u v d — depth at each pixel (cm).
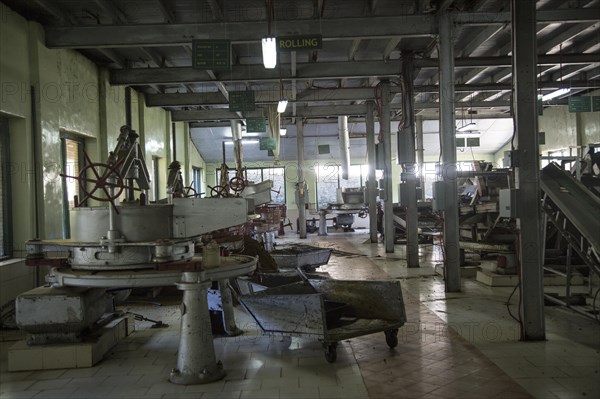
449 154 662
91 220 378
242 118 1328
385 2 693
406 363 376
